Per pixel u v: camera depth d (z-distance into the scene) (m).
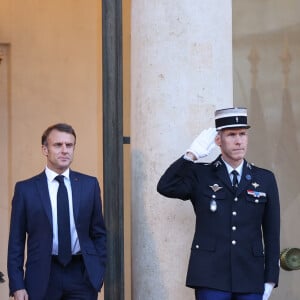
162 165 14.19
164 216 14.20
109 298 14.68
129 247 18.83
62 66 19.72
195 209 13.12
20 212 12.89
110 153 14.62
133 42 14.65
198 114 14.20
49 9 19.70
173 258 14.18
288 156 19.20
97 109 19.66
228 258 12.82
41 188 12.93
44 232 12.81
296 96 19.25
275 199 13.11
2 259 19.33
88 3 19.73
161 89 14.20
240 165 13.11
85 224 13.01
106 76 14.62
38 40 19.66
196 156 12.77
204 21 14.24
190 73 14.20
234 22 18.97
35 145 19.61
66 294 12.94
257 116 19.05
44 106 19.66
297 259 18.33
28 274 12.85
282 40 19.20
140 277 14.38
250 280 12.85
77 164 19.66
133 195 14.55
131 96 14.79
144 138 14.33
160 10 14.21
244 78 19.02
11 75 19.58
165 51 14.20
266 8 19.12
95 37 19.70
